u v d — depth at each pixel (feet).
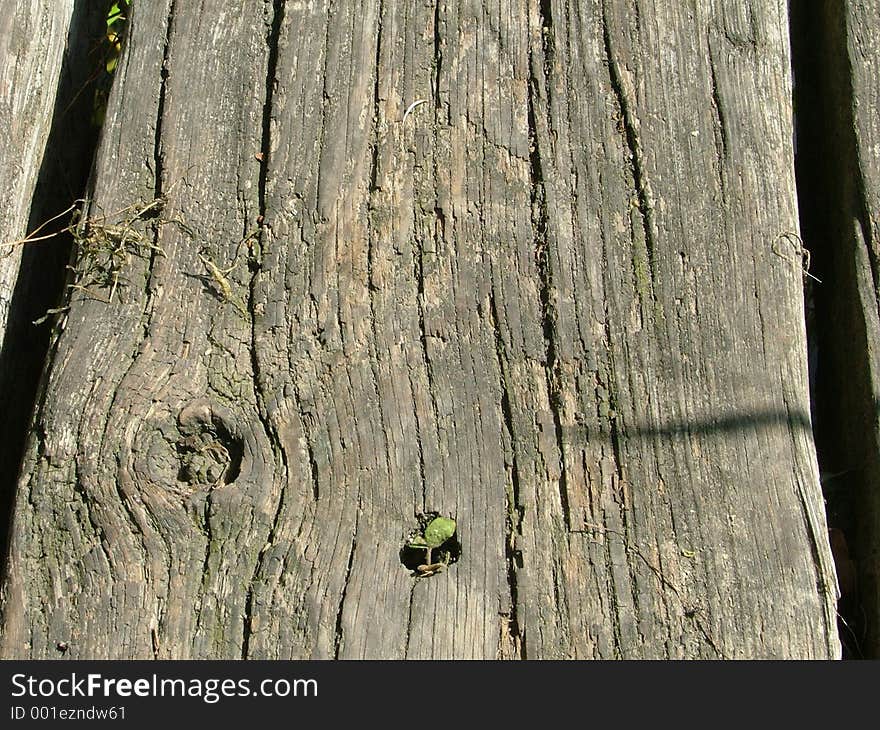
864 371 3.10
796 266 3.06
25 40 3.19
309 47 3.10
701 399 3.00
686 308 3.02
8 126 3.14
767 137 3.10
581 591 2.94
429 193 3.05
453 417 2.98
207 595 2.92
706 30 3.13
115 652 2.91
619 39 3.11
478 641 2.92
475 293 3.02
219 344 2.99
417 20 3.11
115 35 3.40
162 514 2.94
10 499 3.10
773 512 2.97
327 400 2.97
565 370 3.00
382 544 2.94
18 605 2.92
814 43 3.27
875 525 3.09
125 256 3.02
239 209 3.04
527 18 3.12
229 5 3.13
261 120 3.08
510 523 2.96
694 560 2.95
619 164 3.07
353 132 3.07
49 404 2.96
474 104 3.09
